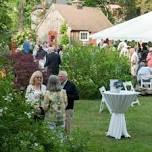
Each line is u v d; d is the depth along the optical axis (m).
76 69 19.83
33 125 6.08
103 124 14.05
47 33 60.12
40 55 25.98
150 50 23.41
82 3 66.25
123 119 12.48
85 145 6.54
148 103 18.48
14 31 8.90
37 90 9.59
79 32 58.22
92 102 18.47
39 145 5.83
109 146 11.41
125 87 17.12
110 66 20.12
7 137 5.68
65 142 6.47
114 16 67.25
